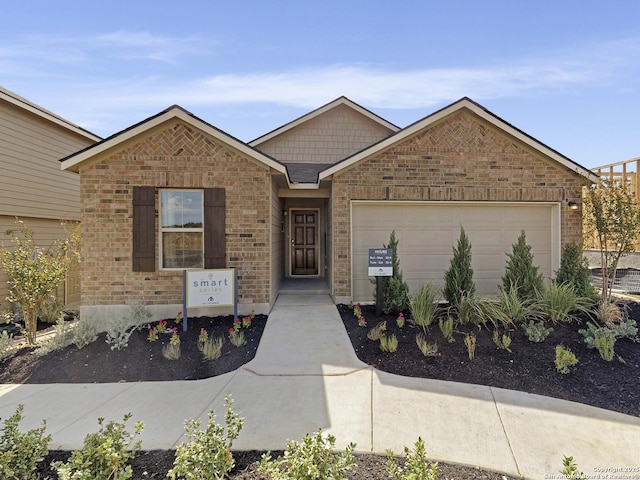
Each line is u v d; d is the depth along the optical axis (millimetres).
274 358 5008
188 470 2268
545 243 8328
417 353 4945
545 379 4176
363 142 12625
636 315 6238
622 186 6664
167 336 5945
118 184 7031
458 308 6086
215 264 7234
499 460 2803
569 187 8203
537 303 6156
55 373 4805
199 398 3963
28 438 2510
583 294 6770
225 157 7281
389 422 3361
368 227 8133
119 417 3572
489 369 4445
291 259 12055
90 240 6980
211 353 5055
